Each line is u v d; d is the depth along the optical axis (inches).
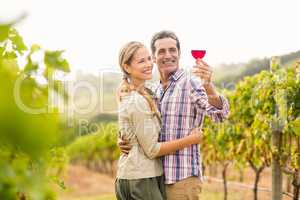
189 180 137.1
